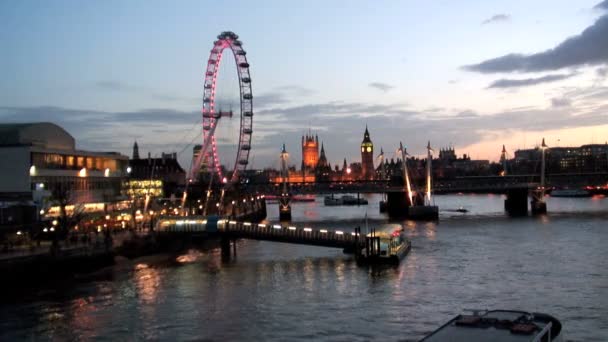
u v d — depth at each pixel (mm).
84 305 93312
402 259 137750
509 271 119625
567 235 184375
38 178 160750
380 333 76875
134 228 167625
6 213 142000
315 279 114000
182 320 84375
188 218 154750
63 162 172500
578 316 84062
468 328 52844
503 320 54281
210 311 89312
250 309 90250
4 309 90812
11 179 156875
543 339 52062
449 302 93062
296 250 160750
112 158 197750
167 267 131000
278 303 94062
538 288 102750
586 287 103125
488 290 101500
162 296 99688
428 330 77938
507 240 173875
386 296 97875
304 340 74438
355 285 107312
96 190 187250
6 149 157375
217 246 173250
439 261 133875
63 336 77250
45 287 107438
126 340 75500
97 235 144375
